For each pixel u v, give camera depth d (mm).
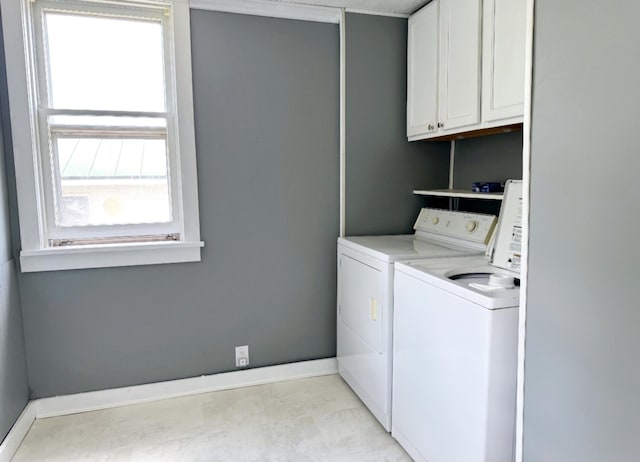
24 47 2090
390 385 2092
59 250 2227
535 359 1242
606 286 1017
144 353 2449
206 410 2355
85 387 2363
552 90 1147
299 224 2668
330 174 2697
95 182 2320
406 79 2744
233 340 2607
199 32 2367
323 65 2611
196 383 2549
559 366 1160
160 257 2406
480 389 1448
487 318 1410
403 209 2818
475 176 2641
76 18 2223
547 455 1210
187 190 2408
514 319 1421
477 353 1461
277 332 2688
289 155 2604
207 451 2000
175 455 1972
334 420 2250
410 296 1884
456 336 1572
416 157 2814
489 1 1947
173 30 2299
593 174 1040
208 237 2502
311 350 2768
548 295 1189
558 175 1142
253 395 2520
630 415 970
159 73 2363
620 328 986
